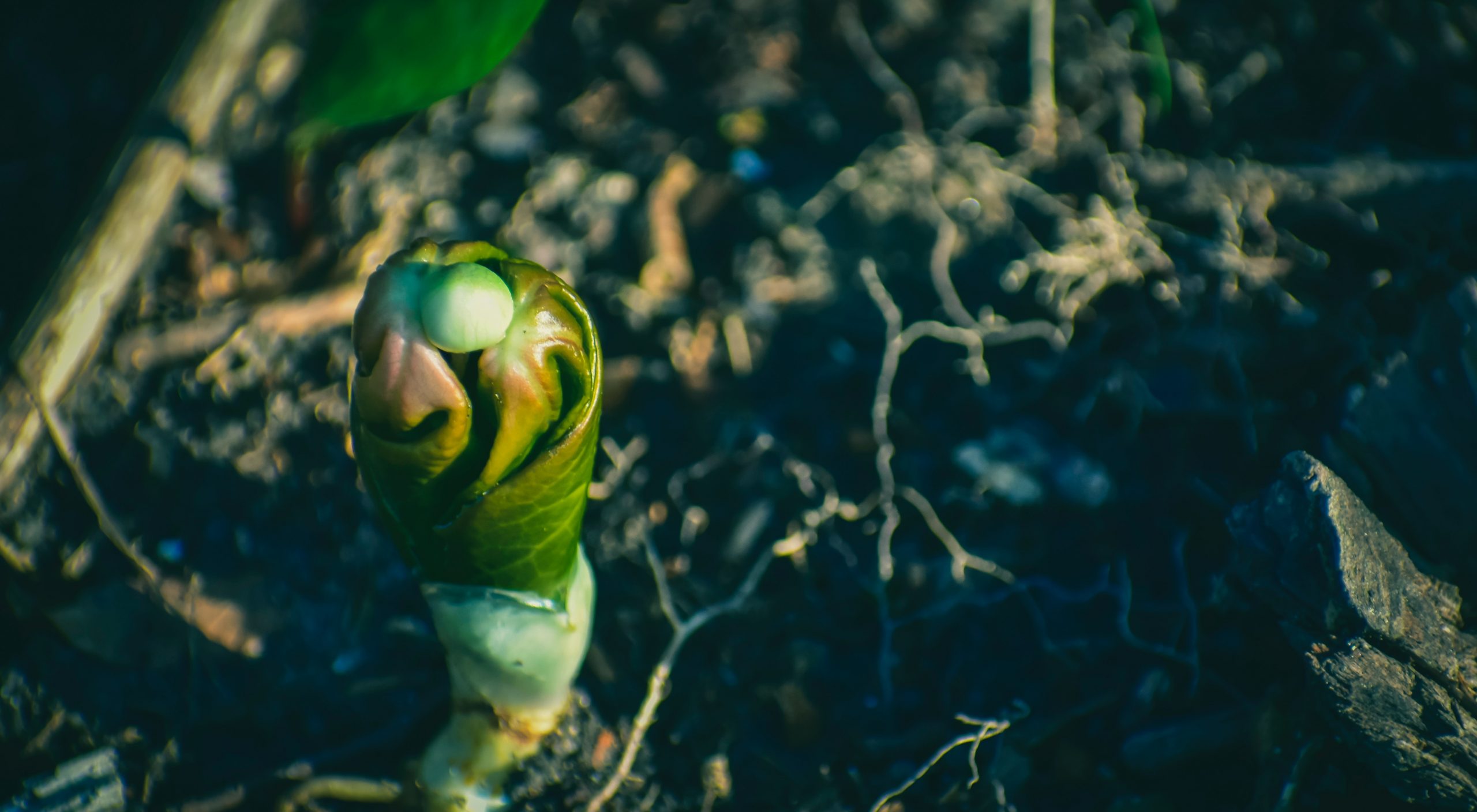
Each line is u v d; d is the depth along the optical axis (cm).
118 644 24
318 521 25
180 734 23
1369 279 25
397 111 24
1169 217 26
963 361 26
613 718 23
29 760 23
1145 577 24
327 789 23
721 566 24
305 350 26
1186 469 24
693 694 23
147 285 26
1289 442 24
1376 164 26
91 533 25
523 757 22
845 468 25
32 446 25
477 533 20
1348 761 21
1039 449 25
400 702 23
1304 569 21
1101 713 23
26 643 24
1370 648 21
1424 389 23
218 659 24
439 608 21
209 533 25
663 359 26
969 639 23
